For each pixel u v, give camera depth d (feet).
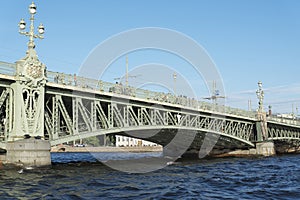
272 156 209.87
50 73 103.19
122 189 68.64
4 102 100.12
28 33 98.37
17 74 94.63
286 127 246.06
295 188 72.84
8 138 94.84
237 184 79.77
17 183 70.85
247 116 205.98
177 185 76.23
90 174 93.86
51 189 65.67
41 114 98.48
